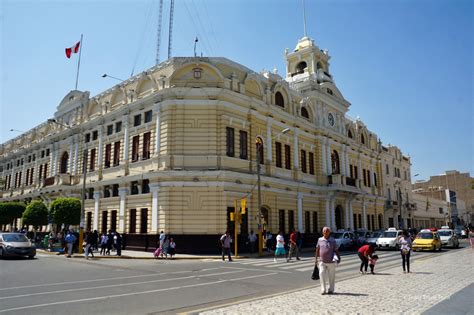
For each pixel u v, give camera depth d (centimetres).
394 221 6156
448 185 12175
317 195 4047
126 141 3369
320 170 4162
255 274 1747
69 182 4031
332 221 4191
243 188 3050
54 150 4534
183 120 2977
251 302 1029
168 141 2945
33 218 3519
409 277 1538
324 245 1173
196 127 2969
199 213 2844
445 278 1488
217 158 2933
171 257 2558
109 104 3712
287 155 3750
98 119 3759
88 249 2597
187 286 1382
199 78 3061
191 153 2933
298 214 3719
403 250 1725
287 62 4788
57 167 4419
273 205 3397
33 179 5006
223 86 3058
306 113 4206
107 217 3459
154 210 2911
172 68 3069
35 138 5262
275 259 2456
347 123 4981
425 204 8044
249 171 3167
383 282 1400
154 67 3266
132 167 3256
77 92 4353
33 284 1415
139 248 3011
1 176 6006
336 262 1187
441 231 3644
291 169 3753
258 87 3450
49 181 4362
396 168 6562
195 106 2995
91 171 3769
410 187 7056
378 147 5847
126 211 3222
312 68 4512
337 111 4712
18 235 2561
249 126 3262
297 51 4659
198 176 2878
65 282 1470
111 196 3453
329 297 1090
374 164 5662
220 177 2888
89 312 952
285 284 1441
